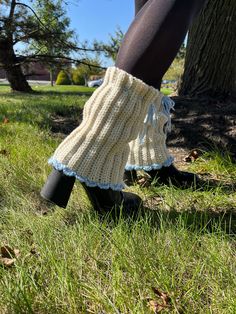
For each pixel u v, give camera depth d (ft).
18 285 3.06
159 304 3.01
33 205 4.93
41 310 2.98
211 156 7.11
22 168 6.06
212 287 3.19
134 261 3.49
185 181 5.77
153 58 4.00
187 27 4.09
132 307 2.94
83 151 4.05
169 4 3.97
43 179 5.65
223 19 9.46
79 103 15.28
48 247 3.70
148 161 5.49
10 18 29.32
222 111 8.66
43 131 9.09
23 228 4.22
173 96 10.30
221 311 2.89
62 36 30.07
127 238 3.82
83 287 3.18
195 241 3.85
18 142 7.80
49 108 12.92
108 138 4.01
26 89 32.96
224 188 5.70
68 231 4.01
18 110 12.73
